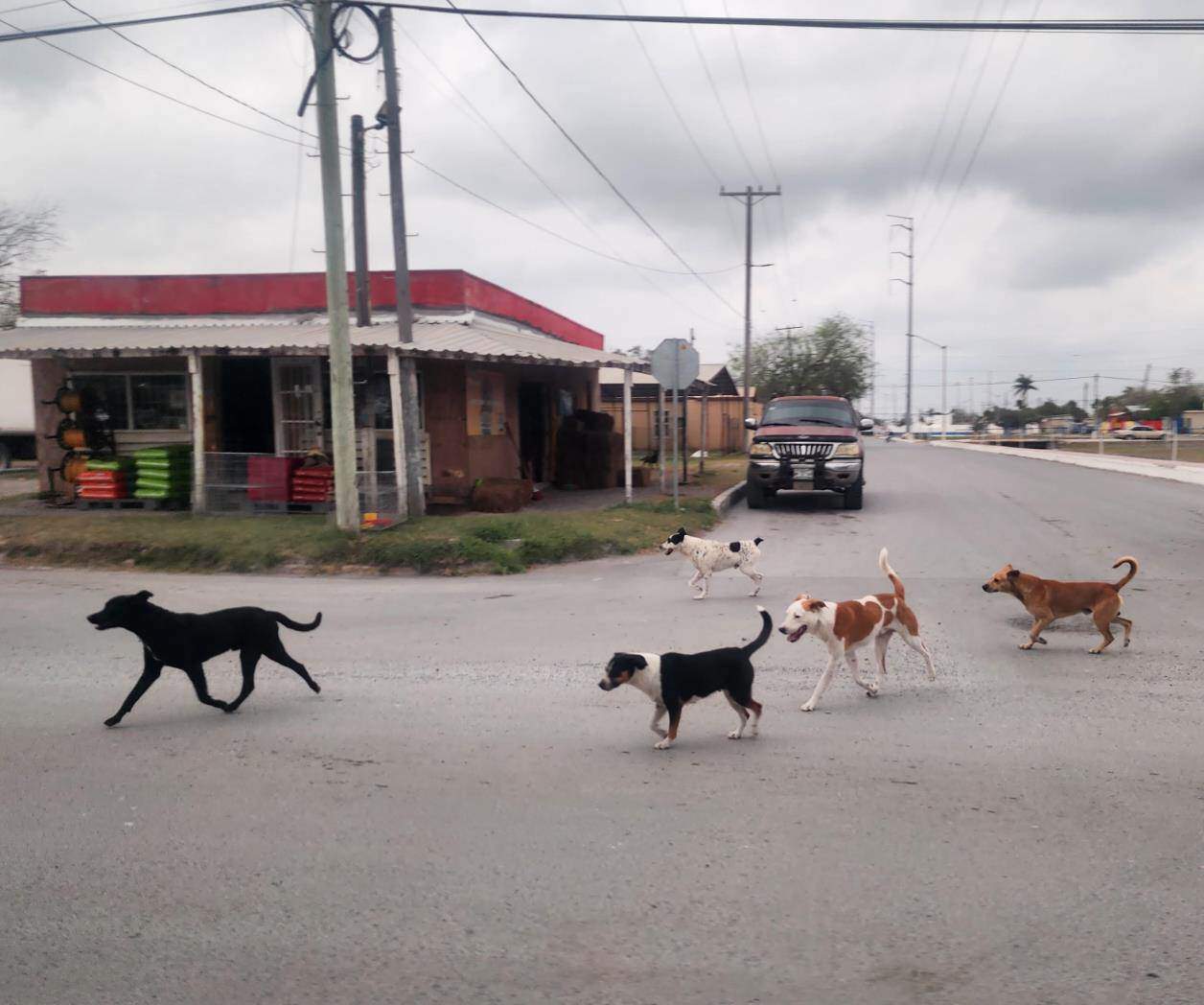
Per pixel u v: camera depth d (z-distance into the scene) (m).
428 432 18.53
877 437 82.69
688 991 3.65
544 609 10.70
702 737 6.54
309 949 3.97
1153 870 4.53
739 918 4.16
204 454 16.12
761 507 19.14
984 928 4.05
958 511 18.50
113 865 4.75
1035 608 8.64
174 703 7.49
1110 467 30.09
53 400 19.31
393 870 4.65
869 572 12.66
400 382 15.32
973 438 61.38
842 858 4.70
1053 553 13.71
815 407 20.53
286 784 5.75
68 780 5.88
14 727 6.92
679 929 4.08
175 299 20.31
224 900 4.39
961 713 6.96
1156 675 7.83
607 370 34.06
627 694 7.56
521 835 5.01
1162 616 9.92
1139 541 14.67
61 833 5.11
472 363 18.56
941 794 5.46
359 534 14.03
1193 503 19.41
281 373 18.84
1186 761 5.91
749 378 44.59
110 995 3.67
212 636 6.98
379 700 7.47
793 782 5.70
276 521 15.40
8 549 14.48
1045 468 30.36
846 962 3.82
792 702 7.33
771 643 9.07
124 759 6.23
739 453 41.69
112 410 19.55
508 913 4.23
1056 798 5.38
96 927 4.17
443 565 13.27
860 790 5.55
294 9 12.86
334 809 5.38
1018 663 8.27
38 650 9.17
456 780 5.79
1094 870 4.54
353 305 20.39
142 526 15.16
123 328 19.80
